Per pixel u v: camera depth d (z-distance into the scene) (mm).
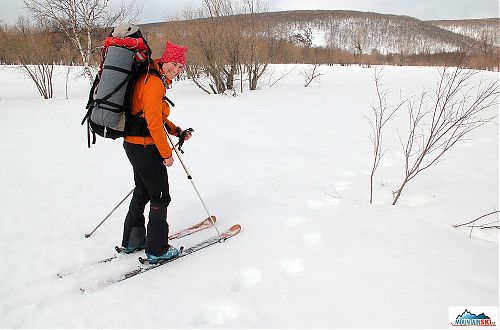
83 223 3650
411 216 3328
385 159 5391
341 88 13898
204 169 5109
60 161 5738
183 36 14086
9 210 3990
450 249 2740
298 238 3016
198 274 2625
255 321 2133
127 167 5402
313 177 4590
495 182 4418
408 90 12797
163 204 2727
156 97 2395
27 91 16484
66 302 2402
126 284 2553
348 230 3090
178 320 2186
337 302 2232
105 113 2357
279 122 7961
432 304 2148
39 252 3086
